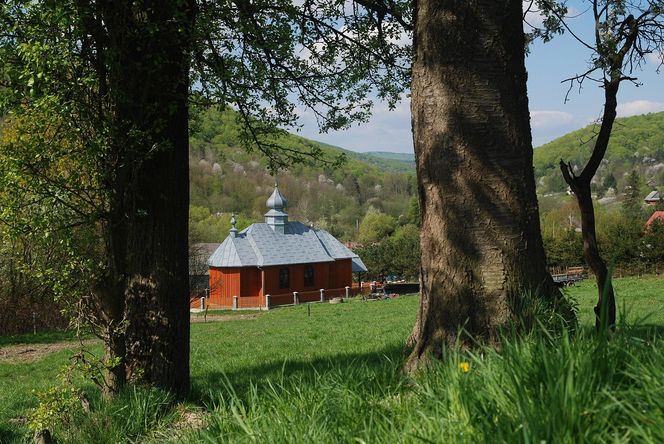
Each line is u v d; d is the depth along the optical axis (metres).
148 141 8.52
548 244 60.31
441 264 5.47
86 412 6.35
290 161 12.00
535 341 3.26
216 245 88.12
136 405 6.44
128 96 8.30
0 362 22.27
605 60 7.72
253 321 38.06
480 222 5.41
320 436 2.93
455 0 5.62
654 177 156.25
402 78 12.30
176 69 8.70
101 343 26.91
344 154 12.29
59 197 8.28
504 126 5.55
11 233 8.04
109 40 8.22
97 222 9.22
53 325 34.88
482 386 2.82
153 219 8.69
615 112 7.53
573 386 2.42
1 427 9.94
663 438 2.06
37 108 7.61
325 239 69.62
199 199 138.38
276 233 66.00
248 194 143.00
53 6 7.37
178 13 7.99
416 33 5.93
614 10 8.14
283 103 12.00
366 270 73.75
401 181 171.75
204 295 59.38
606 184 159.00
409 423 2.77
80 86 7.86
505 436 2.32
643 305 21.55
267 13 10.70
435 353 5.31
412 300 47.50
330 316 35.66
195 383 12.52
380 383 4.11
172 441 4.12
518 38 5.73
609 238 51.78
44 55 7.27
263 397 3.71
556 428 2.22
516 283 5.32
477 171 5.47
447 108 5.59
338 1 11.26
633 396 2.33
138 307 8.67
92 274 8.84
